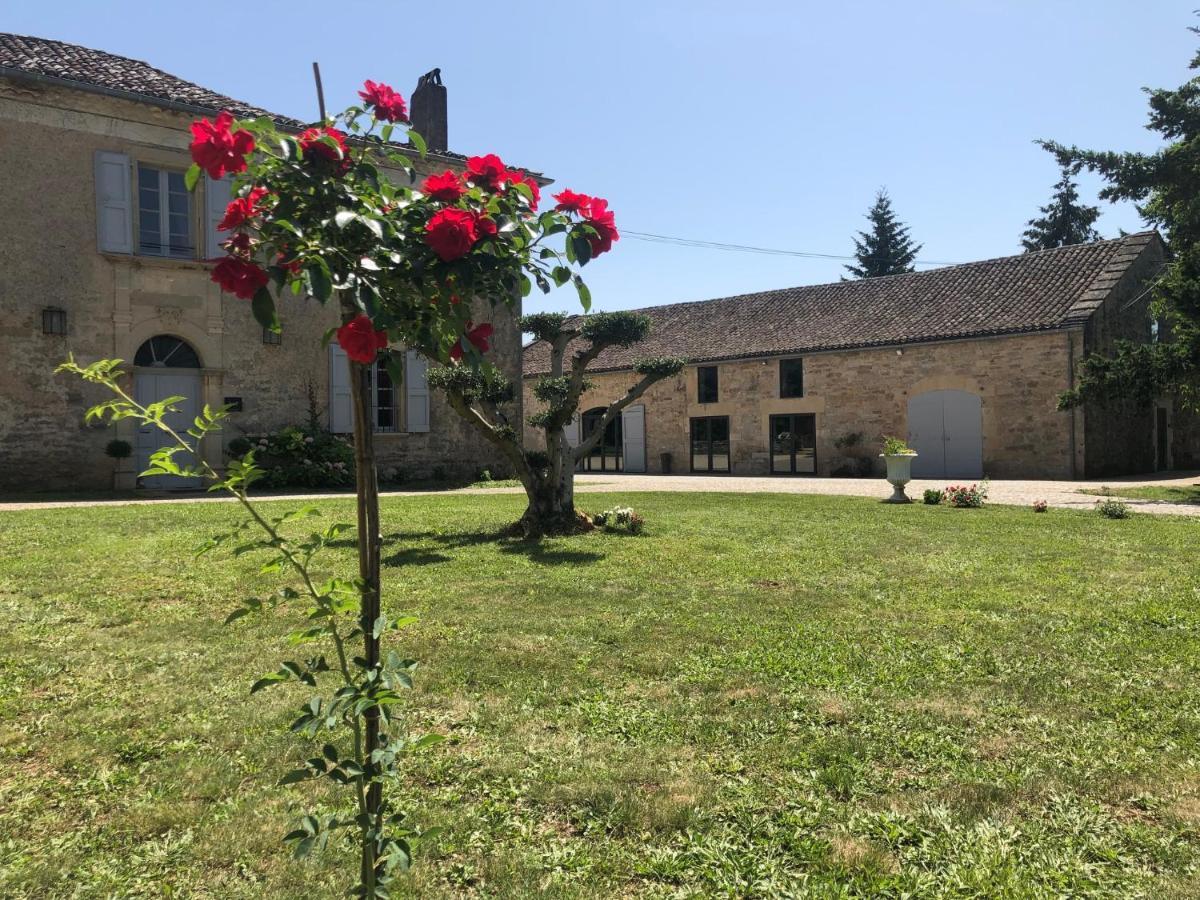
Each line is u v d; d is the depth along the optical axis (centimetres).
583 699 360
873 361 2159
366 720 178
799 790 274
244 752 302
